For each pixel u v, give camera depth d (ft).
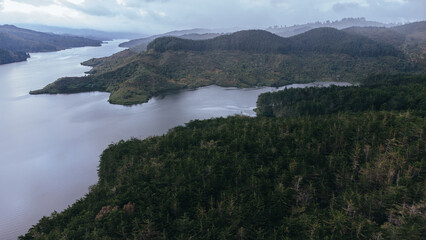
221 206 284.00
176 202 285.02
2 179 471.62
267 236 260.42
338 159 346.74
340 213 251.19
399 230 219.61
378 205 263.70
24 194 428.97
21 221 370.53
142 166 381.40
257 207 281.54
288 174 325.83
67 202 410.11
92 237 245.65
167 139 451.53
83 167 510.99
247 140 415.23
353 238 234.79
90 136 651.25
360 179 305.73
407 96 577.02
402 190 264.72
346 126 418.31
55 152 571.28
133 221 263.90
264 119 530.27
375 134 389.39
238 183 327.47
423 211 241.76
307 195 299.38
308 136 408.87
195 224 263.49
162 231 264.11
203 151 395.75
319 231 244.22
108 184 353.51
